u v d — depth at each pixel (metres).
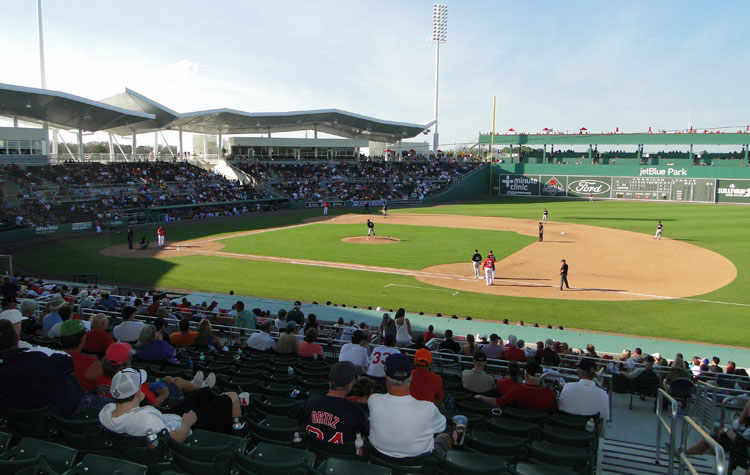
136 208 55.72
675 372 11.47
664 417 10.47
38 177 49.25
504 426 6.84
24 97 47.50
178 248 39.84
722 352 16.58
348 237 45.25
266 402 8.03
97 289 23.20
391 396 5.36
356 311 20.61
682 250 38.03
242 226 53.62
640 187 80.19
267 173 79.25
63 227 42.25
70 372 6.16
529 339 17.20
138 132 77.12
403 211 68.81
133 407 5.30
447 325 18.64
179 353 11.39
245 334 15.80
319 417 5.52
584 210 67.06
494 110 89.31
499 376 12.06
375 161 91.50
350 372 5.65
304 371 10.62
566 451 6.21
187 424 5.39
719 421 9.47
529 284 28.34
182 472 5.03
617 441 9.07
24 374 5.83
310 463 4.95
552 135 87.56
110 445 5.48
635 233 46.62
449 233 47.34
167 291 26.00
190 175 70.69
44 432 5.86
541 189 87.94
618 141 83.88
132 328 11.95
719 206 70.12
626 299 25.25
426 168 90.62
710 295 25.91
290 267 32.59
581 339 17.45
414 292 26.48
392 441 5.24
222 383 8.90
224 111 67.50
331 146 87.50
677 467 7.83
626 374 11.80
